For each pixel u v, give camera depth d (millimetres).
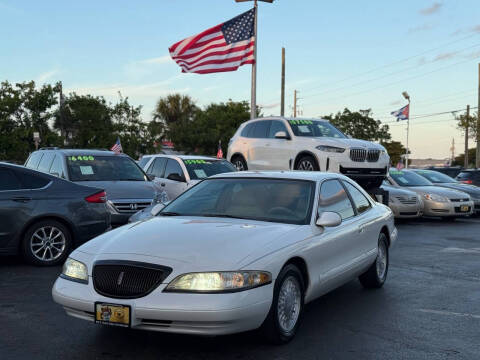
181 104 51312
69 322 5289
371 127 49062
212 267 4242
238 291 4207
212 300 4117
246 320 4234
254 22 18047
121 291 4270
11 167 7918
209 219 5359
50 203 7988
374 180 12953
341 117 49844
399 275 7941
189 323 4129
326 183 6027
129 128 39094
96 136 38188
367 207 6848
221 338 4871
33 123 34562
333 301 6352
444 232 13211
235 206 5645
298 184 5801
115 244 4660
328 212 5375
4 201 7672
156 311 4125
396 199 14977
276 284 4551
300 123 13539
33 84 34750
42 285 6805
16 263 8227
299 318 4973
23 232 7852
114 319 4219
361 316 5723
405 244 11102
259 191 5777
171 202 6039
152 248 4480
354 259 6074
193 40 17859
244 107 55812
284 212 5457
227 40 17969
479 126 36094
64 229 8094
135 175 11172
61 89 37125
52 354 4449
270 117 14102
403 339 4984
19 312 5613
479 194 17359
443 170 28328
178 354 4473
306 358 4434
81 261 4590
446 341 4949
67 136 38969
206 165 13320
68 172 10492
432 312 5922
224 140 50562
